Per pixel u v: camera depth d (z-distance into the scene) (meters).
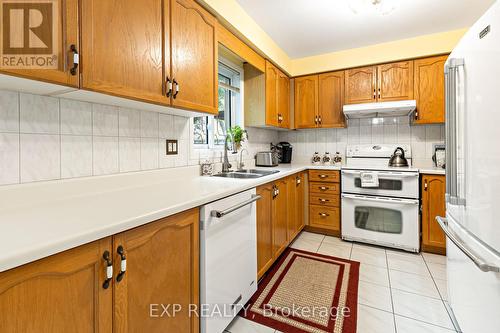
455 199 1.28
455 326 1.46
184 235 1.11
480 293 1.08
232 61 2.53
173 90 1.37
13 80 0.85
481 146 1.02
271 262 2.04
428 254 2.47
